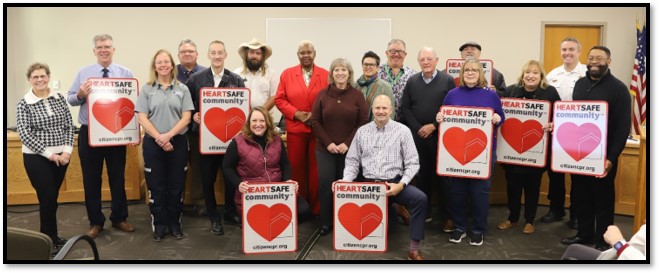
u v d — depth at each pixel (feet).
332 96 10.80
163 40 17.39
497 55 17.65
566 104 10.12
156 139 10.12
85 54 17.40
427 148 11.34
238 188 9.87
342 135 10.75
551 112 10.62
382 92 11.22
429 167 11.59
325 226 11.04
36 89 9.80
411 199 9.48
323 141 10.75
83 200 13.85
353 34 17.46
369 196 9.64
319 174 10.88
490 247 10.48
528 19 17.52
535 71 10.67
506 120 10.96
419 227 9.48
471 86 10.33
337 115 10.69
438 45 17.57
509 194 11.60
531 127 10.75
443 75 11.28
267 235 9.93
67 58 17.38
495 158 10.59
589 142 9.86
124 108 10.65
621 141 9.62
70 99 10.69
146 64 17.46
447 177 11.10
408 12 17.42
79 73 10.96
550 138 10.81
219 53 11.28
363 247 9.78
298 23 17.40
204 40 17.44
